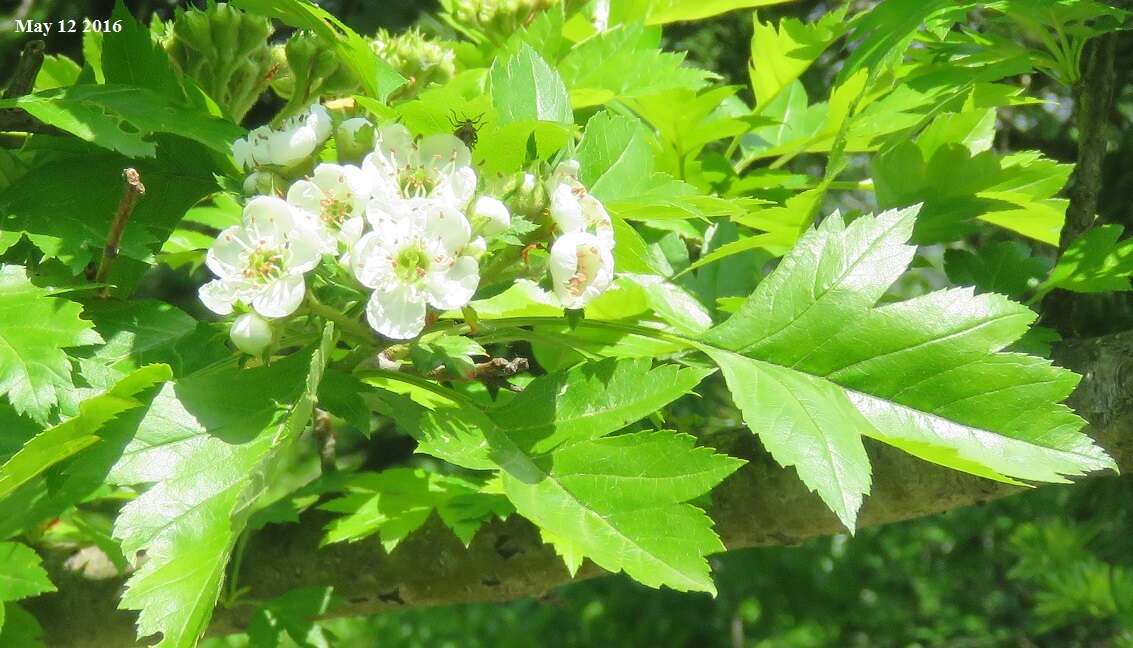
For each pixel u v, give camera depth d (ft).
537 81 0.59
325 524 0.73
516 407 0.52
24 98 0.56
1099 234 0.66
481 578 0.71
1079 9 0.65
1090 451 0.51
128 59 0.62
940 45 0.73
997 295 0.54
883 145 0.67
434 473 0.69
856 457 0.51
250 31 0.66
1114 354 0.60
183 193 0.62
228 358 0.55
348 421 0.52
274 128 0.61
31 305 0.51
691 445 0.48
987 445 0.52
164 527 0.45
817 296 0.55
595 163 0.61
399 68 0.72
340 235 0.49
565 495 0.48
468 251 0.49
